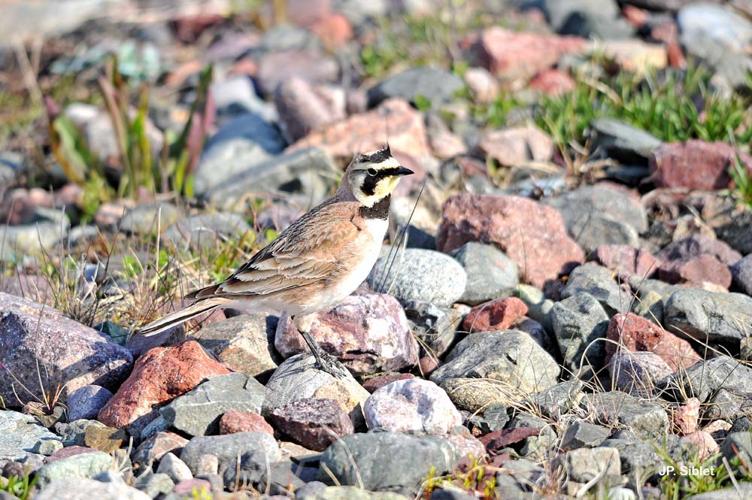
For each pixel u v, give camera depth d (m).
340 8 24.94
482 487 8.38
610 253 12.86
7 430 9.58
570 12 22.42
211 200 15.70
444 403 9.41
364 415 9.54
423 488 8.31
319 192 15.93
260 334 10.79
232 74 22.23
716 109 16.33
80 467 8.52
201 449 8.67
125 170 17.11
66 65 23.77
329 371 10.04
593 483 8.30
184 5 27.11
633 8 22.86
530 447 9.02
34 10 26.67
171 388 9.66
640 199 14.84
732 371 10.06
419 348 11.12
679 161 14.91
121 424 9.49
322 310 10.52
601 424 9.46
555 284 12.54
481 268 12.21
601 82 18.95
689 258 12.84
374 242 10.46
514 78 19.92
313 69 21.27
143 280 12.22
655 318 11.20
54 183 18.55
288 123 17.94
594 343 10.89
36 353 10.30
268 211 15.12
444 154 16.92
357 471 8.35
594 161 15.95
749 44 20.62
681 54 19.92
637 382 10.04
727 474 8.44
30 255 14.69
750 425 9.25
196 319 11.37
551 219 13.10
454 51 20.84
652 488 8.39
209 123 17.00
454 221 13.12
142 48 24.73
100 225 15.75
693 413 9.60
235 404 9.37
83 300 11.90
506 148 16.22
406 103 18.12
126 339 11.35
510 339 10.58
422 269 11.84
